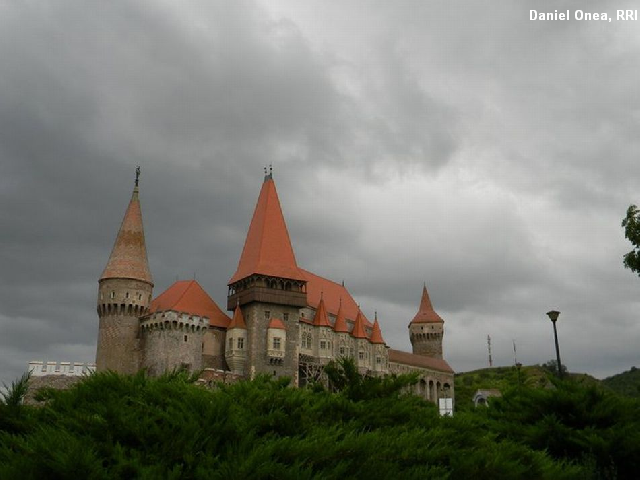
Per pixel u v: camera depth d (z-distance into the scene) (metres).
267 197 99.88
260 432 9.12
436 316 144.38
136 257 87.00
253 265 91.94
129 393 9.63
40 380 70.12
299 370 93.88
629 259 28.09
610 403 15.04
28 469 6.71
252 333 87.12
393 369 117.06
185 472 7.08
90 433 7.80
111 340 82.81
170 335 81.06
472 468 9.08
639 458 13.11
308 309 99.94
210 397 9.34
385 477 7.90
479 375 157.62
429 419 11.66
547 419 14.14
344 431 9.42
